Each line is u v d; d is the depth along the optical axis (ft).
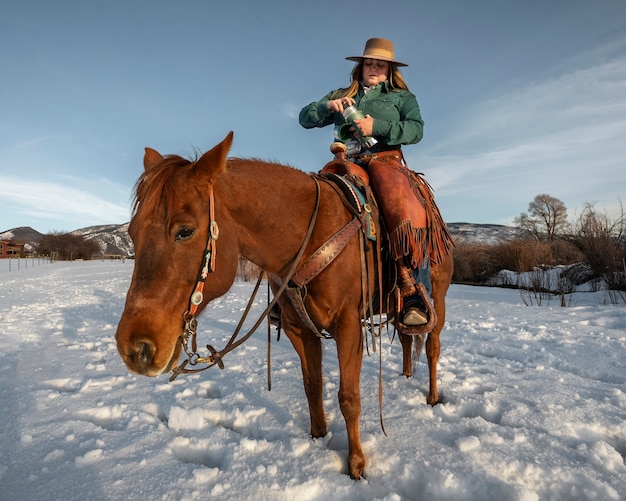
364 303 7.96
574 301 32.01
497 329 21.86
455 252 57.00
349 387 7.70
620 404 10.85
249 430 10.29
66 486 7.58
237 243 6.85
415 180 9.92
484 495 7.21
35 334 21.65
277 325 9.65
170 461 8.40
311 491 7.37
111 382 13.55
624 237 36.01
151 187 5.96
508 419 10.07
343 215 7.89
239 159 7.52
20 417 10.56
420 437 9.15
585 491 7.17
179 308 5.92
